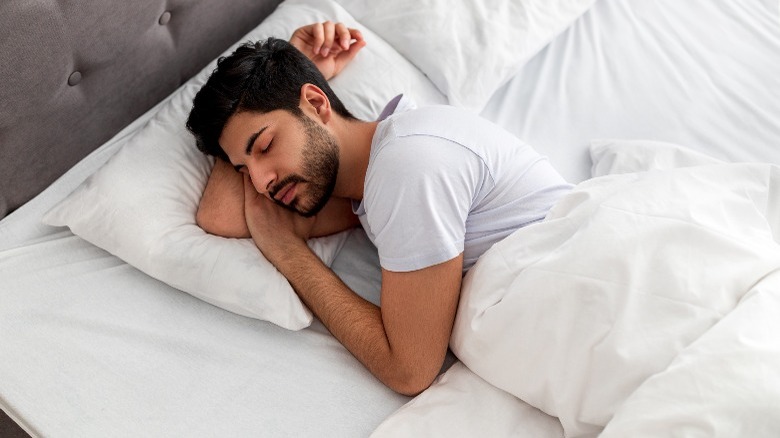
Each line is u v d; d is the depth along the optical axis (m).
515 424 0.88
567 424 0.83
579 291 0.82
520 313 0.85
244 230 1.07
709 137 1.29
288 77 1.00
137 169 1.08
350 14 1.34
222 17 1.35
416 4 1.31
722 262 0.81
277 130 0.97
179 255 1.01
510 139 1.00
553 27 1.42
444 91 1.29
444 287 0.88
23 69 0.97
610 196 0.89
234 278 1.00
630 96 1.38
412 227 0.87
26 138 1.07
